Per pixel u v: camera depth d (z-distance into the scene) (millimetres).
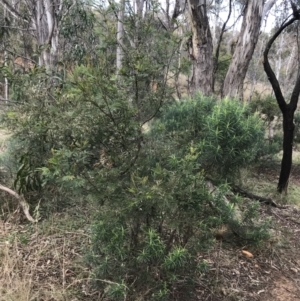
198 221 2348
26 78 3316
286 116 5527
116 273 2402
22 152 3898
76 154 2193
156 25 2760
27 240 3314
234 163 2594
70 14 4750
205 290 2869
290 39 19875
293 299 2980
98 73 2115
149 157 2395
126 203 2162
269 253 3631
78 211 3773
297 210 5094
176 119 3139
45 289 2629
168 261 2172
